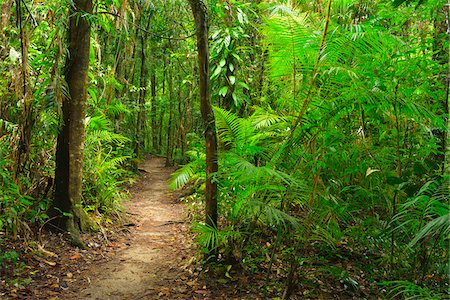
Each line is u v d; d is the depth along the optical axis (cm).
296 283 389
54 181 547
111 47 1081
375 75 354
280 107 450
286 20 380
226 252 438
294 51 382
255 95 648
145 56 1431
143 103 1438
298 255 445
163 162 1902
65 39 533
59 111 470
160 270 460
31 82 525
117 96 1191
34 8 518
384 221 402
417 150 391
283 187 381
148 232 627
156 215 756
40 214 527
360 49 367
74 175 551
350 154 386
